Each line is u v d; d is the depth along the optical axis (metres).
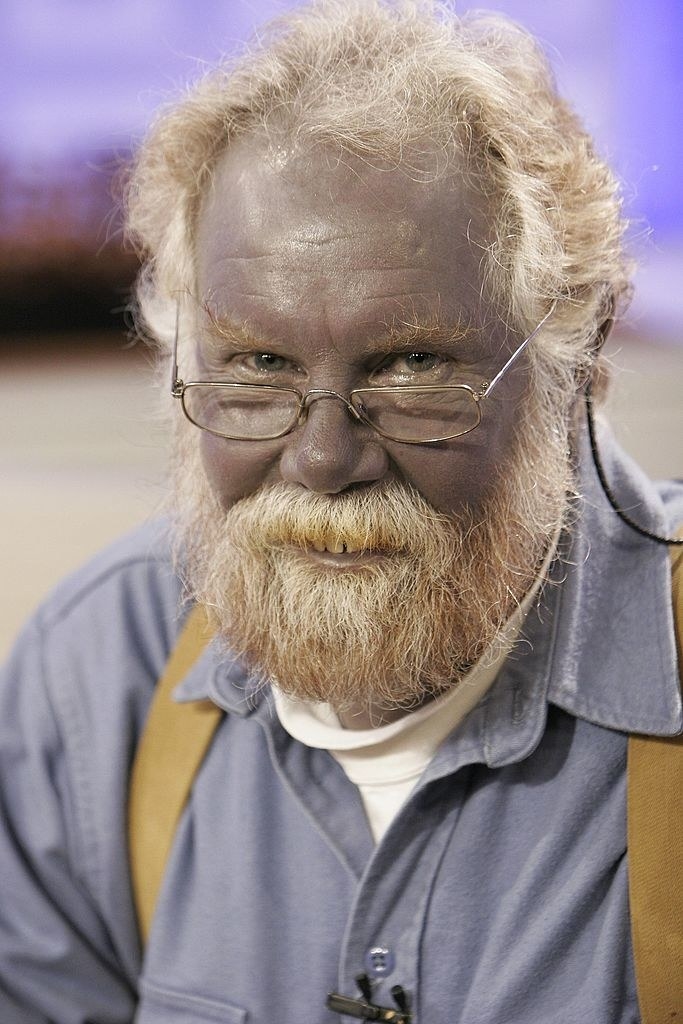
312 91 1.71
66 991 2.11
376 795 1.90
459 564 1.76
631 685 1.80
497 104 1.70
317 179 1.63
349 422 1.66
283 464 1.71
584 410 1.99
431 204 1.63
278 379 1.72
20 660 2.30
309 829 1.92
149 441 2.42
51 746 2.21
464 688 1.84
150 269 2.16
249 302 1.66
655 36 8.07
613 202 1.89
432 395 1.67
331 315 1.61
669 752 1.75
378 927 1.83
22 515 6.85
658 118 8.19
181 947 2.00
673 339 8.50
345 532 1.69
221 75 1.86
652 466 6.55
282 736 1.95
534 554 1.86
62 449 8.06
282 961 1.90
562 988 1.75
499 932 1.78
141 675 2.20
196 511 2.00
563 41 8.10
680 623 1.82
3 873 2.15
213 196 1.76
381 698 1.85
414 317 1.62
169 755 2.09
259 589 1.80
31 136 10.05
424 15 1.88
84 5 9.59
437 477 1.70
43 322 10.52
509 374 1.74
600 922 1.76
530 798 1.82
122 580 2.28
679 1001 1.69
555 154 1.81
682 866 1.70
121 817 2.12
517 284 1.73
